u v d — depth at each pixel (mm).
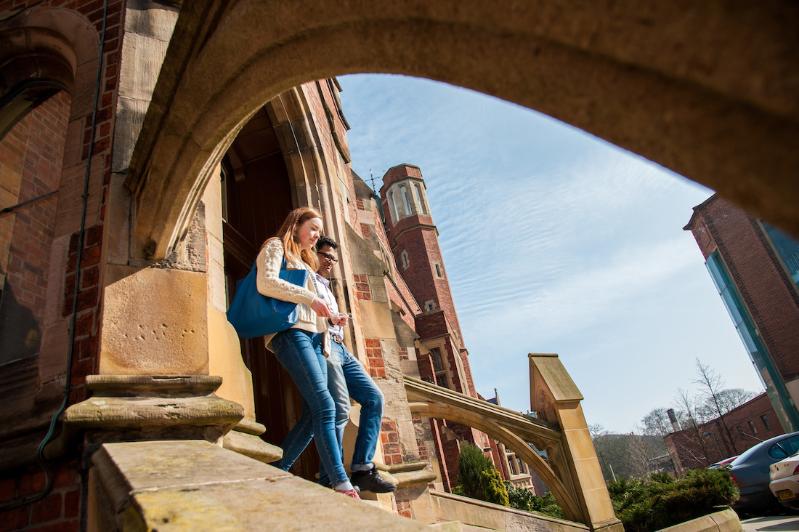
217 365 2918
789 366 27578
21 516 2463
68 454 2432
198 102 2336
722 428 34781
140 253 2939
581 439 7836
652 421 51375
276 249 2971
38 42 4223
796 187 584
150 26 3779
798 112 542
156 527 1058
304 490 1317
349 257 5812
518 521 6805
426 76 1103
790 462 9195
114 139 3264
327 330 3078
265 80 1945
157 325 2766
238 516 1117
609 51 719
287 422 4742
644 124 729
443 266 31250
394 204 33438
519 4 804
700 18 591
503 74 911
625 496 10727
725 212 30516
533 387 8812
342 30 1311
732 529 7898
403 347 14031
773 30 529
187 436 2418
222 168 5730
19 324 6184
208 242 3234
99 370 2537
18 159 6672
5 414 2797
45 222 6930
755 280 29094
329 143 6469
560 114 857
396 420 5207
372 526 1058
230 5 1894
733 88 595
